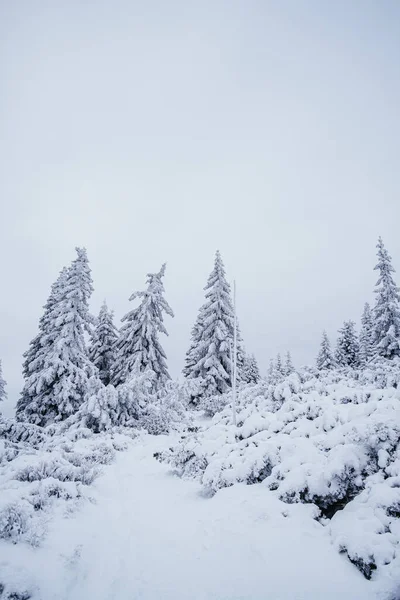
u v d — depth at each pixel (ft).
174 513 22.71
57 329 71.82
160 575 15.08
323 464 22.66
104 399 52.24
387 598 12.82
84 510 21.42
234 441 33.65
